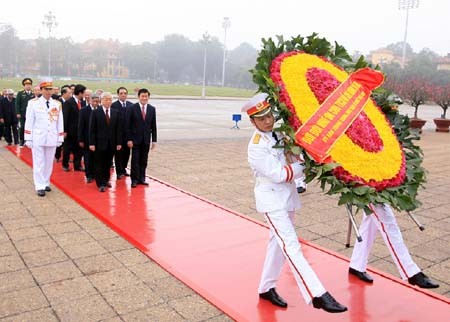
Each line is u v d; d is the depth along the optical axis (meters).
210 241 5.48
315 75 3.77
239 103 41.78
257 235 5.73
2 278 4.40
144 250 5.15
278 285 4.38
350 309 3.94
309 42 4.10
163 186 8.30
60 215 6.44
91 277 4.47
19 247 5.19
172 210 6.74
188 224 6.11
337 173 3.39
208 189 8.38
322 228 6.32
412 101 21.75
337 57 4.28
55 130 7.54
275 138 3.68
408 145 4.07
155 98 42.47
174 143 14.39
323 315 3.82
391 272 4.92
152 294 4.16
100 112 7.59
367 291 4.29
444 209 7.62
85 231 5.81
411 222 6.82
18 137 12.62
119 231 5.77
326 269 4.76
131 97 39.38
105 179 7.91
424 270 5.05
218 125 21.34
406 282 4.49
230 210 6.82
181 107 32.97
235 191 8.28
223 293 4.16
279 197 3.66
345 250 5.50
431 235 6.23
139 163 8.27
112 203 7.00
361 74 3.93
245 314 3.79
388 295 4.22
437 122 22.20
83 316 3.74
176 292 4.21
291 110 3.52
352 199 3.29
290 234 3.57
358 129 3.65
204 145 14.21
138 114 8.04
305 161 3.41
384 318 3.81
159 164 10.71
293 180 3.71
